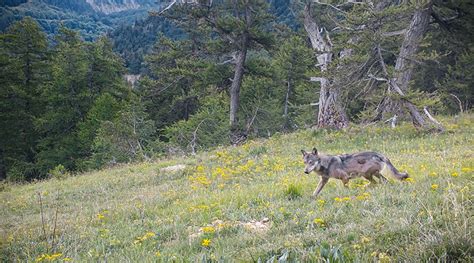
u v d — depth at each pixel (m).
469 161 10.30
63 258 6.91
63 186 17.55
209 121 31.53
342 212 6.98
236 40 32.66
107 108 37.50
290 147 18.55
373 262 4.54
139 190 14.24
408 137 17.20
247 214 8.30
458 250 4.39
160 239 7.66
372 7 18.55
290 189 9.50
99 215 10.16
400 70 17.56
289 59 38.19
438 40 28.53
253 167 15.13
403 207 6.59
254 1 31.59
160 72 39.16
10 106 39.34
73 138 38.22
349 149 16.58
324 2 22.97
